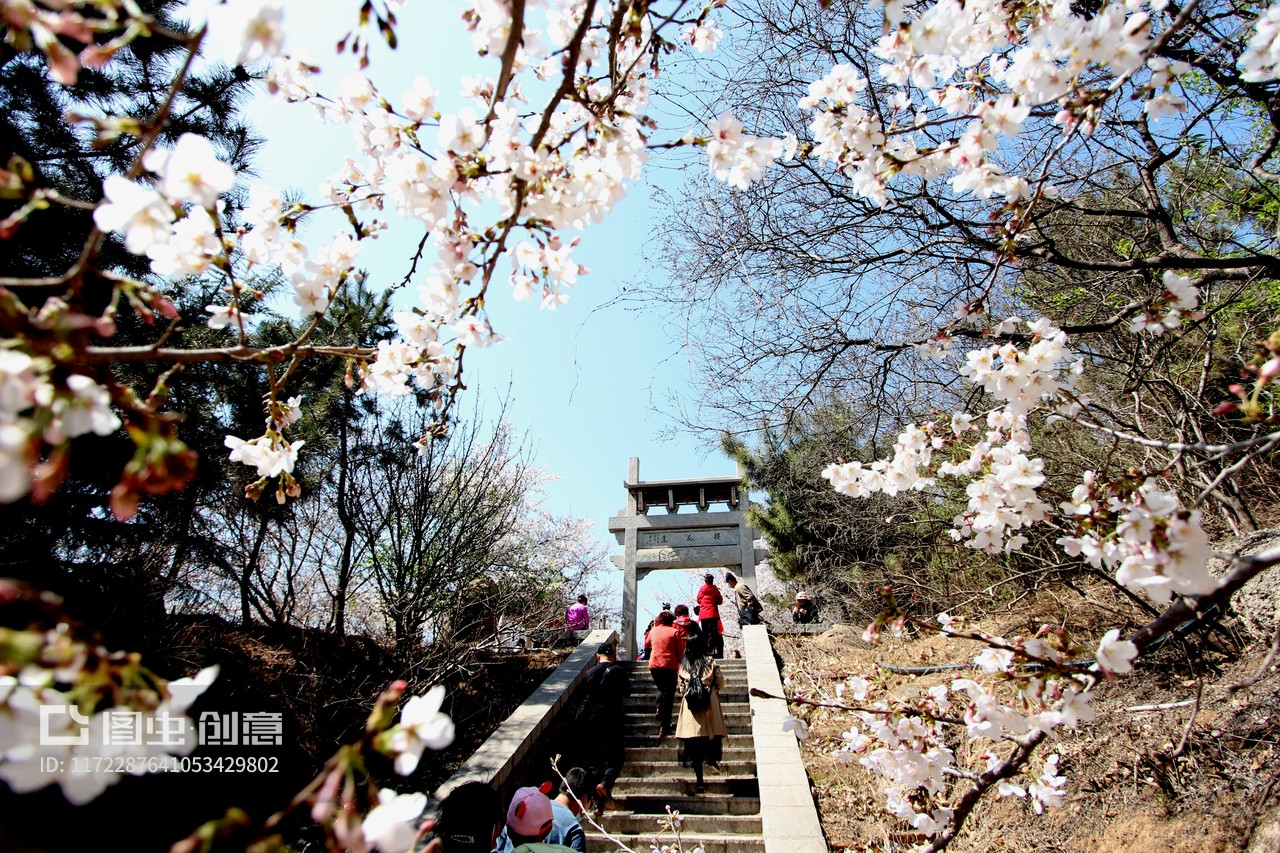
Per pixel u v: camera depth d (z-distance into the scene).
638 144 1.84
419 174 1.83
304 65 2.04
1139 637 1.74
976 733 2.05
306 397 8.77
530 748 7.30
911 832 4.64
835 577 10.87
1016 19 2.44
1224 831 3.05
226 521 8.09
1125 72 1.99
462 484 10.51
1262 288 4.42
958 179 2.45
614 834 6.00
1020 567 5.99
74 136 5.02
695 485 16.83
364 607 11.53
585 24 1.62
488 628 9.99
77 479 4.62
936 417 2.74
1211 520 4.94
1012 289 5.12
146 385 5.65
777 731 7.03
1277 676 3.37
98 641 0.88
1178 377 4.35
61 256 4.68
